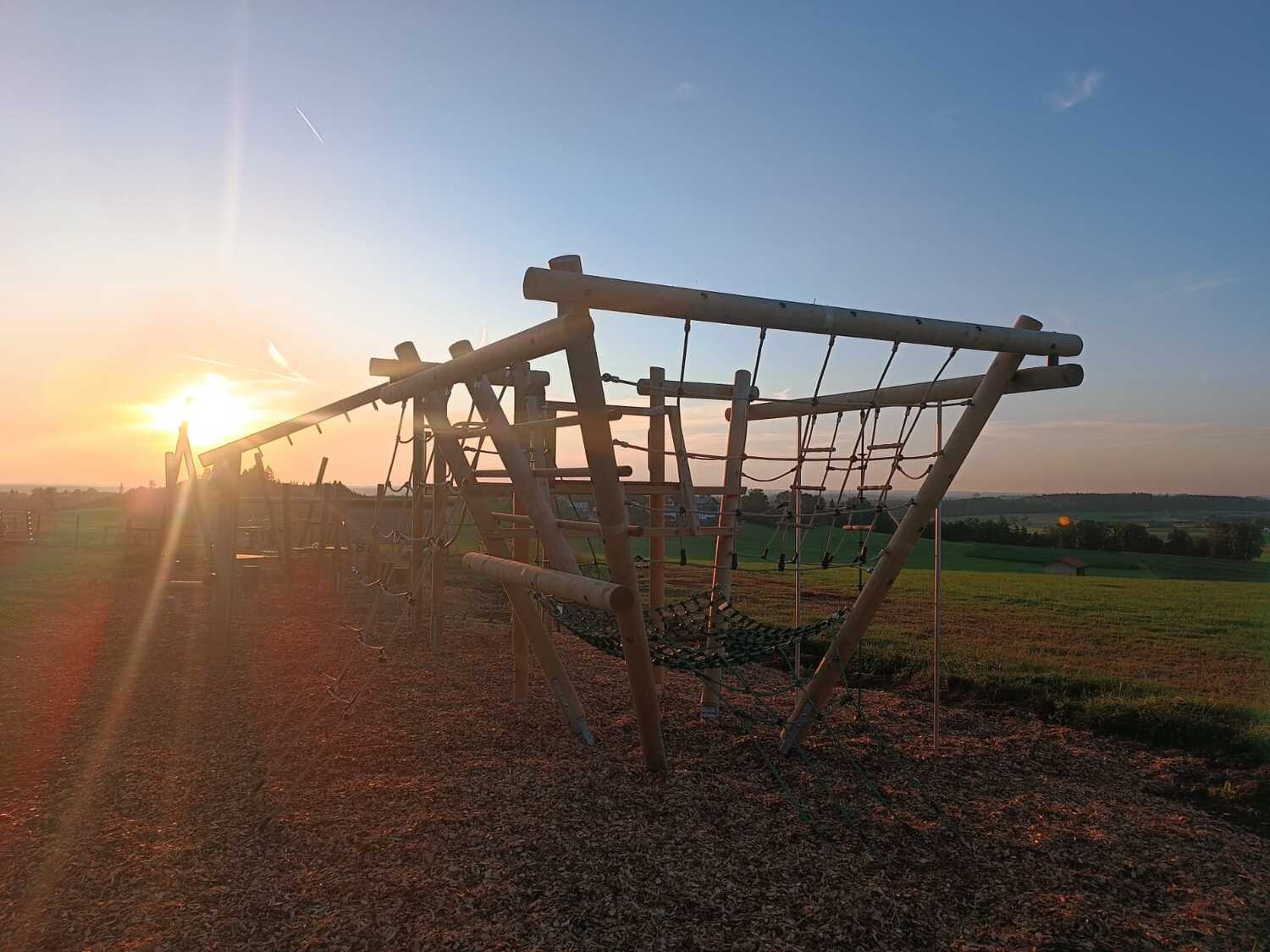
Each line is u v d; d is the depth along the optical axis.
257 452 8.29
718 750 5.81
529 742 5.85
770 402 6.79
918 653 9.11
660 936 3.28
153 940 3.19
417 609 9.43
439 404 6.23
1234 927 3.49
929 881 3.84
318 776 5.09
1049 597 16.98
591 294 3.79
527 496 5.44
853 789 5.06
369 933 3.25
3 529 27.66
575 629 5.46
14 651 9.00
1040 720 6.90
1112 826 4.56
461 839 4.14
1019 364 5.12
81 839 4.15
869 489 5.51
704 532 6.11
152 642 9.61
